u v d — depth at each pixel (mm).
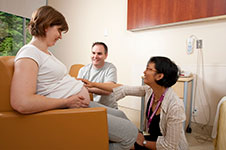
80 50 3438
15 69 683
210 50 1955
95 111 740
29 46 772
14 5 2969
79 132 733
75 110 732
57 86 842
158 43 2375
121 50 2816
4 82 682
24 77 660
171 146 887
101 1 2980
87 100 991
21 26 3271
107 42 2988
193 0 1880
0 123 670
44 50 852
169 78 951
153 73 949
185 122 1745
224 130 1139
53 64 827
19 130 685
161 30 2326
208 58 1976
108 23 2930
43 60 787
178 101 941
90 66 1609
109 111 1141
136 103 2723
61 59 3840
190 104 2002
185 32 2119
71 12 3504
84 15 3281
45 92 799
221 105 1285
